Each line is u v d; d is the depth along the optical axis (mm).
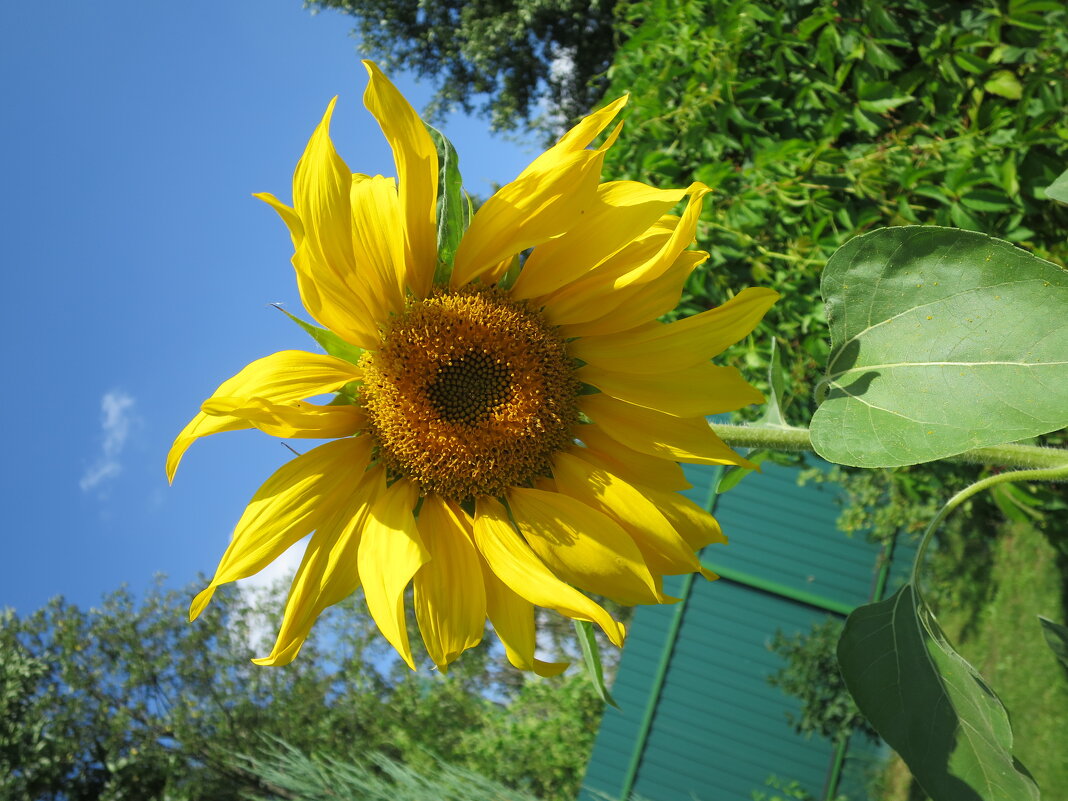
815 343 878
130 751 2615
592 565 357
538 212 356
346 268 349
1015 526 1473
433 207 363
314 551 358
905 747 352
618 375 375
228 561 346
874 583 1705
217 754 2598
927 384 323
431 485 377
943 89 843
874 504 1520
